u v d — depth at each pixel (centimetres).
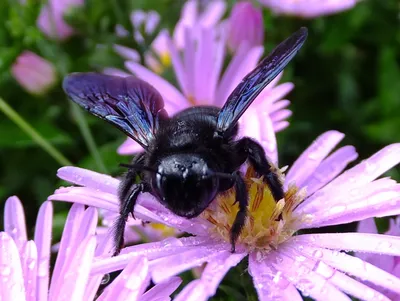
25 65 18
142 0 20
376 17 21
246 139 12
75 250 11
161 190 10
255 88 11
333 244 11
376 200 12
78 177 12
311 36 20
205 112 12
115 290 10
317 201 12
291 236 12
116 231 11
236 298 12
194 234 12
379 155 12
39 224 12
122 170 14
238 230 11
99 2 18
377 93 21
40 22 19
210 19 20
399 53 21
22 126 16
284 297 10
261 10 19
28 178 18
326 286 10
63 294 10
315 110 20
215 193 10
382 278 10
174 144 11
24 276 11
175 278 11
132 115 11
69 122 19
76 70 19
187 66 16
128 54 19
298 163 13
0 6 20
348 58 21
